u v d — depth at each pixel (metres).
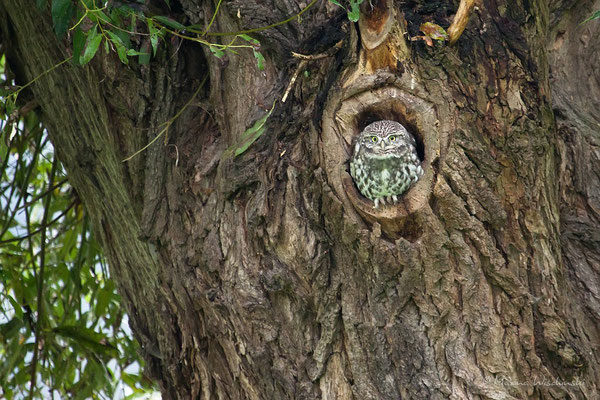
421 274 6.76
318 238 7.04
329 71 7.03
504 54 6.96
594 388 7.16
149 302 8.48
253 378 7.41
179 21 8.01
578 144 8.11
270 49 7.44
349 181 6.77
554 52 8.70
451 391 6.79
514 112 6.84
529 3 7.17
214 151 7.76
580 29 8.77
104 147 8.23
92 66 7.88
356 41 6.82
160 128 7.87
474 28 7.02
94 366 10.95
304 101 7.18
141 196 8.09
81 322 11.46
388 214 6.65
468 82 6.80
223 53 7.48
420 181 6.66
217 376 7.67
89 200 8.84
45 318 11.25
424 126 6.71
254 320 7.29
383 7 6.64
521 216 6.93
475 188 6.68
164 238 7.80
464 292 6.82
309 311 7.22
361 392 6.95
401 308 6.89
